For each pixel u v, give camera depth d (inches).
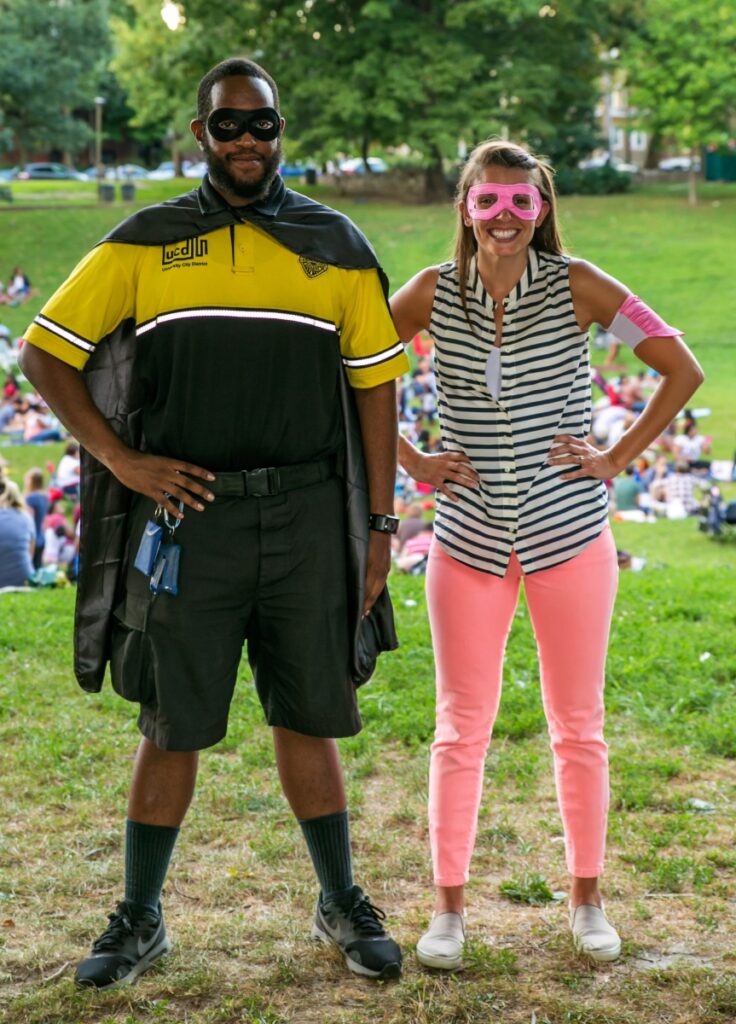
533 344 134.3
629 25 1803.6
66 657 270.4
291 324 126.6
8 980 133.1
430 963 133.4
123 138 3235.7
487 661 138.7
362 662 136.1
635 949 137.8
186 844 167.8
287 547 130.8
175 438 129.3
